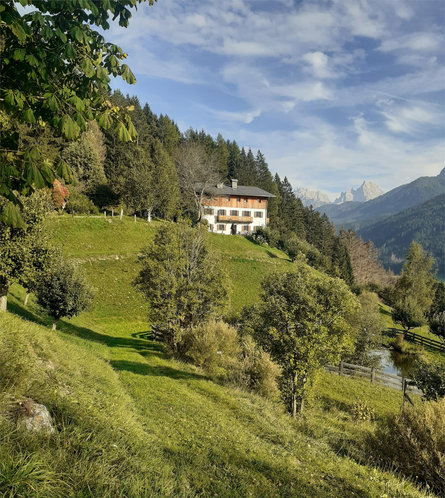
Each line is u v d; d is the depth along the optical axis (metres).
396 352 39.16
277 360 13.90
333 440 10.97
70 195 52.59
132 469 4.77
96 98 3.94
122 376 14.09
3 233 17.17
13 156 3.65
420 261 59.28
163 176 65.06
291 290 13.63
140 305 35.84
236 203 83.75
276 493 6.23
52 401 5.91
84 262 39.62
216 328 21.22
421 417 9.19
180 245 23.20
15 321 11.34
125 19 3.94
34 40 3.59
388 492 7.10
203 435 8.73
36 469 3.51
